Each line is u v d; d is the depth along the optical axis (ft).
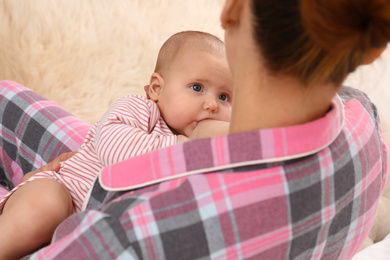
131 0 8.50
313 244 2.25
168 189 2.07
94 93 7.56
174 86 3.53
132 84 7.85
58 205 2.91
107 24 8.16
